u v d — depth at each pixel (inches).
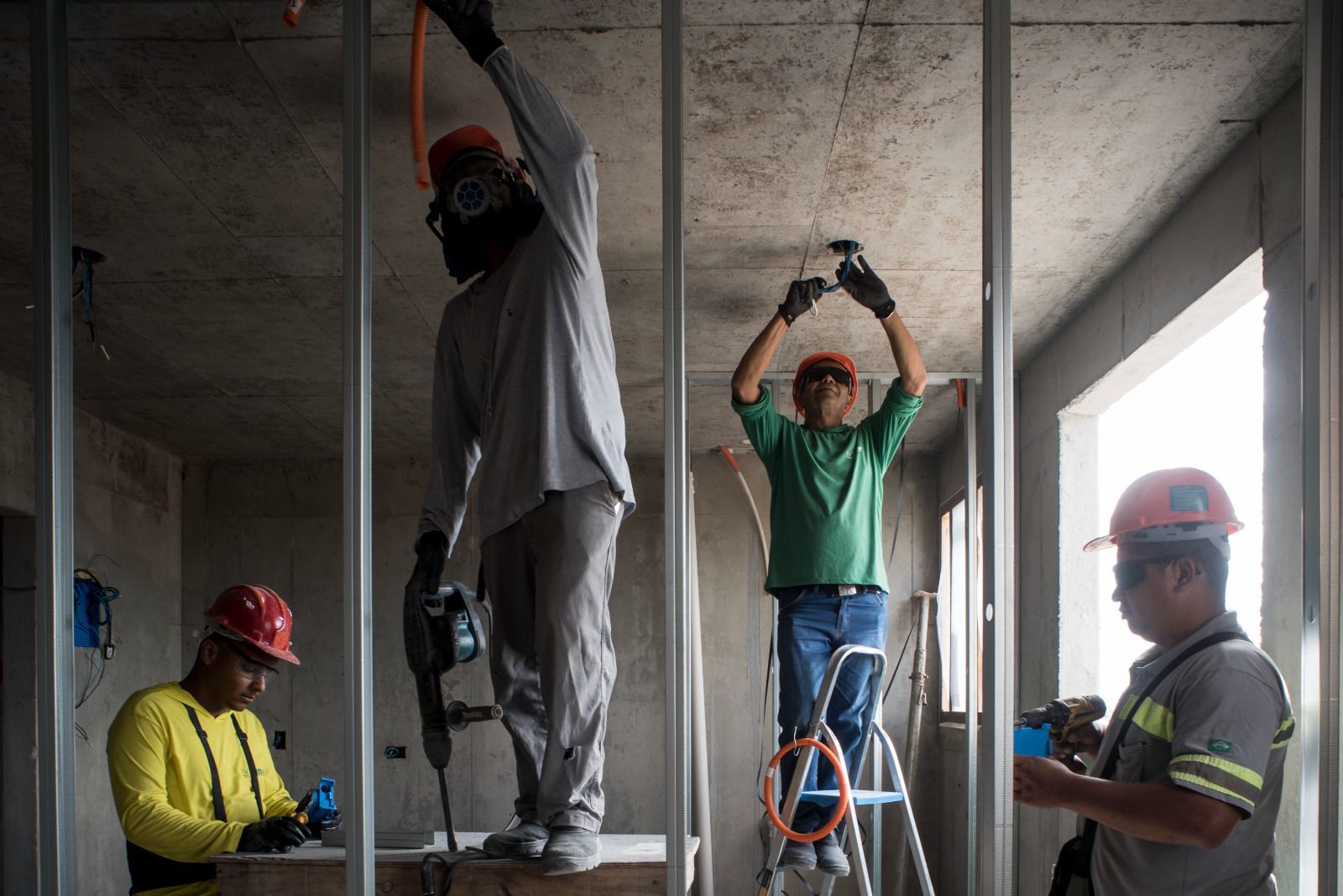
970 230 147.0
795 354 200.1
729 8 99.0
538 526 83.0
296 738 281.4
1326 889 68.3
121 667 251.8
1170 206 137.4
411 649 84.8
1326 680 69.7
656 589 288.2
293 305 176.4
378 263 159.5
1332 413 70.9
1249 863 71.7
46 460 83.5
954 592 266.4
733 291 170.1
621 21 100.5
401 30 100.8
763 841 178.5
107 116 117.3
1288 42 101.7
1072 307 172.7
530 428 83.8
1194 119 116.3
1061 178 130.6
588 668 81.0
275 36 102.3
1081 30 101.0
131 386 221.6
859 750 125.0
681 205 80.6
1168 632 78.1
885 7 98.1
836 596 127.1
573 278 84.2
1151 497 79.7
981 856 71.4
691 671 230.5
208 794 108.0
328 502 289.7
